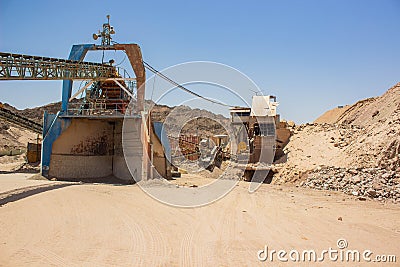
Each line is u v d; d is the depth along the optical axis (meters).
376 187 22.50
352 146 33.31
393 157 26.81
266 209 16.83
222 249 10.52
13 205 16.08
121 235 11.91
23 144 82.12
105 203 17.17
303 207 17.62
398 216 15.74
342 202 19.36
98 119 29.16
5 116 40.47
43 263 9.30
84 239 11.44
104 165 30.12
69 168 29.08
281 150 41.97
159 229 12.72
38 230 12.41
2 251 10.23
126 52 25.95
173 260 9.54
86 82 29.59
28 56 23.67
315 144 39.56
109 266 9.10
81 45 29.50
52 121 29.89
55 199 17.55
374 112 56.31
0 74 22.42
